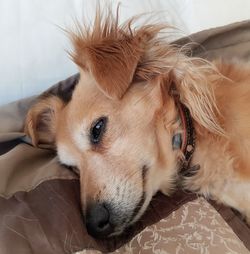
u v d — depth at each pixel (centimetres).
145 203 31
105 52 32
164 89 33
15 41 39
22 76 41
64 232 27
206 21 46
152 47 34
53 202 28
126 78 31
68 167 34
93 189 31
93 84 33
